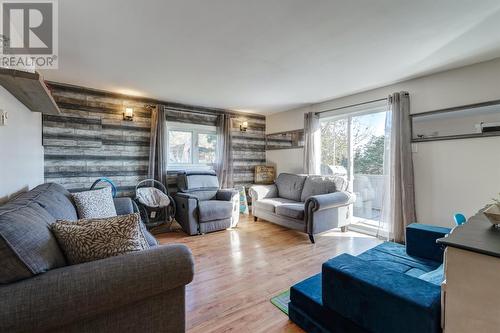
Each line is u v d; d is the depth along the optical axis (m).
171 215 4.11
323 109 4.48
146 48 2.40
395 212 3.27
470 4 1.72
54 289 0.89
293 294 1.71
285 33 2.12
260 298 1.96
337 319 1.41
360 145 4.02
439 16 1.87
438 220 3.03
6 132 1.64
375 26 2.01
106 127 3.89
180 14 1.84
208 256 2.81
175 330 1.19
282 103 4.61
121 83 3.48
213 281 2.23
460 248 0.98
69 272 0.96
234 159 5.35
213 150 5.11
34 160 2.60
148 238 1.98
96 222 1.25
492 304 0.91
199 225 3.64
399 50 2.45
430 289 1.16
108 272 1.00
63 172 3.55
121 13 1.82
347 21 1.94
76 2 1.68
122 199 2.92
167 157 4.45
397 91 3.44
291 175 4.51
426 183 3.14
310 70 2.99
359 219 4.04
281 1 1.69
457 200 2.89
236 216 4.04
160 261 1.11
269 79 3.29
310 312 1.58
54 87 3.48
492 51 2.46
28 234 0.98
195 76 3.19
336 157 4.37
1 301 0.82
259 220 4.51
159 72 3.04
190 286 2.14
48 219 1.32
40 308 0.85
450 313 1.01
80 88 3.66
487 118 2.68
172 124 4.57
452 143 2.93
